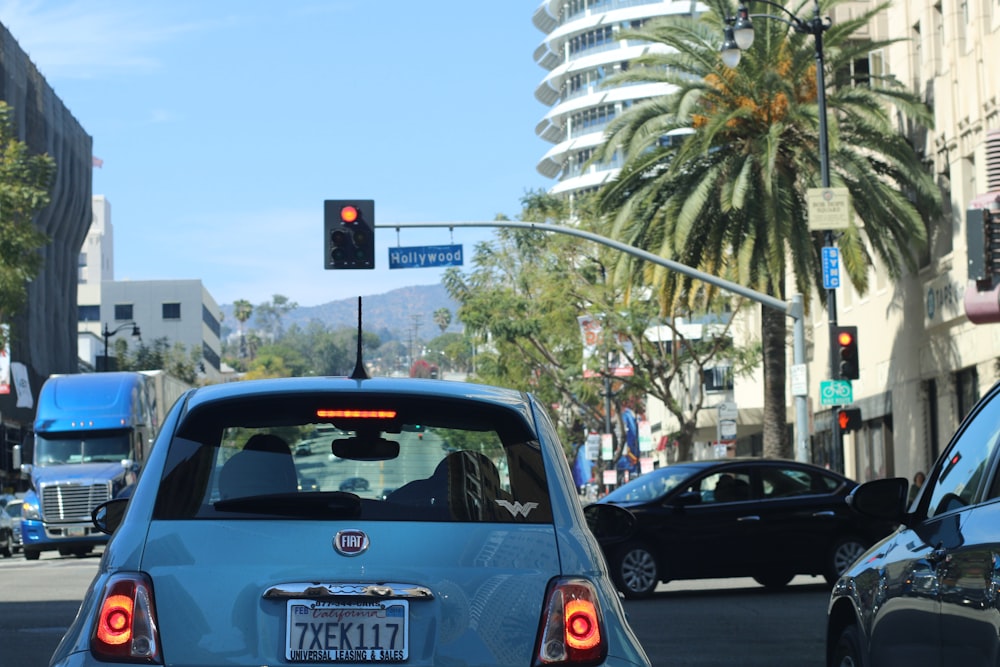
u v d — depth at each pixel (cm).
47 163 4094
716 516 1970
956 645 585
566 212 5388
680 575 1952
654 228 3362
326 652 470
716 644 1410
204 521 487
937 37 3628
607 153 3419
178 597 471
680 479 1994
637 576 1936
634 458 6950
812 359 4953
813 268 3331
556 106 14662
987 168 2720
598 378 5603
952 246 3500
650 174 3497
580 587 485
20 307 4103
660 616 1695
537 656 477
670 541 1945
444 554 482
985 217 2525
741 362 5616
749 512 1984
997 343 3192
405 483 506
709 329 5528
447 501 498
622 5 14225
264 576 473
